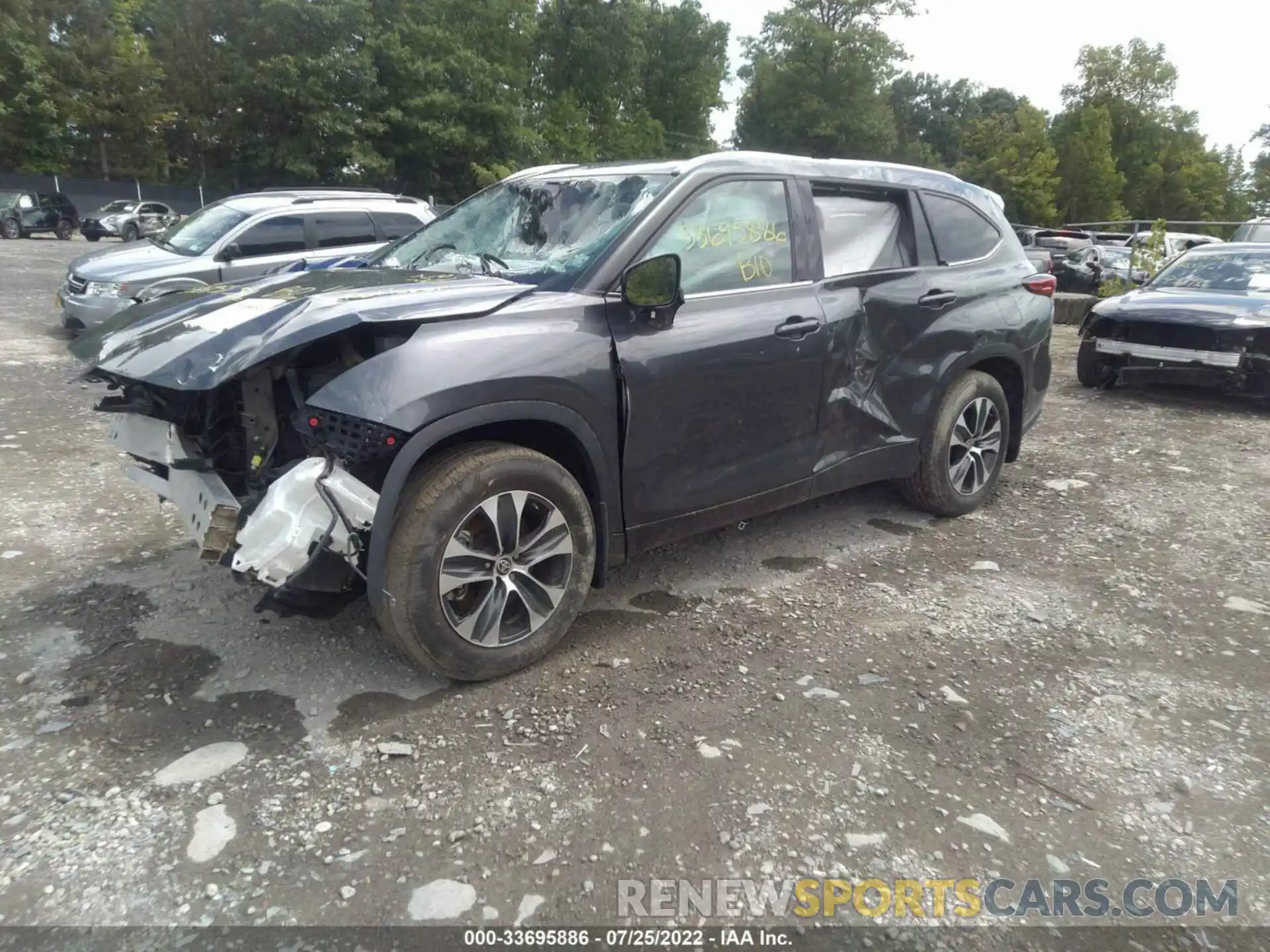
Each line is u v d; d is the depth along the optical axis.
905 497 5.14
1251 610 4.04
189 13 35.91
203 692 3.18
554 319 3.28
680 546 4.68
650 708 3.14
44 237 31.73
